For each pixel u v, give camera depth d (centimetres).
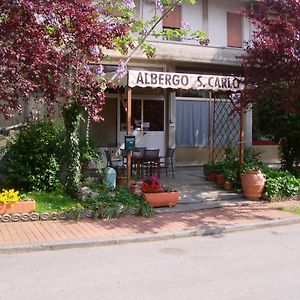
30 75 778
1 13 744
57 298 534
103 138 1545
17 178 1100
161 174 1500
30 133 1120
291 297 541
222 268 657
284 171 1340
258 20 1104
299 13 1032
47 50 766
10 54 727
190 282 593
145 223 931
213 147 1750
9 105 802
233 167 1318
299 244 807
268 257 718
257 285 583
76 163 1088
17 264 677
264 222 956
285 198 1202
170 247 786
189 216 1007
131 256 725
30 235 821
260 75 1104
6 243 766
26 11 734
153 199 1059
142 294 549
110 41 849
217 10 1750
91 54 861
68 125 1074
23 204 934
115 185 1146
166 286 578
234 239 848
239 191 1236
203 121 1762
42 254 737
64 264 677
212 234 890
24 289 564
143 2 1579
